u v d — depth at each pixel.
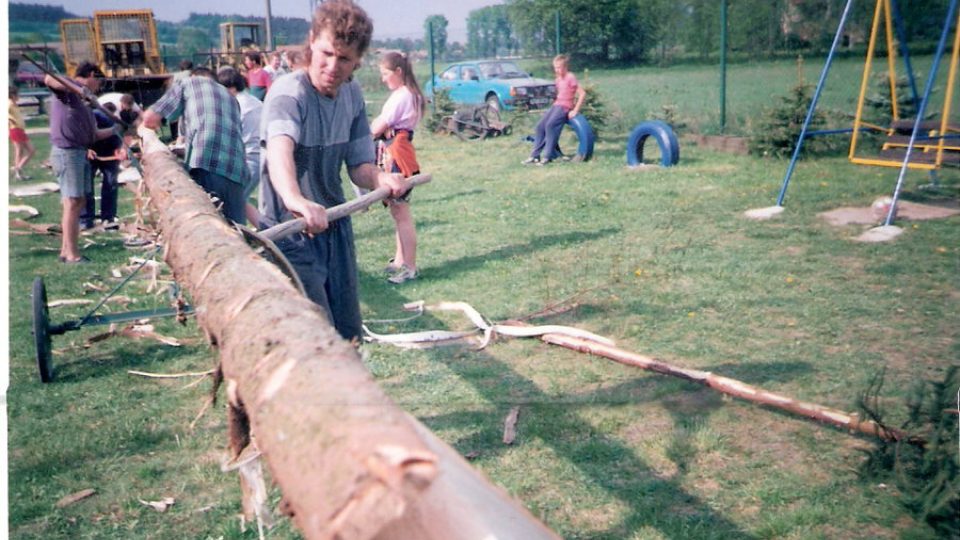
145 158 3.05
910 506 1.88
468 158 5.92
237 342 1.25
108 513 2.24
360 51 2.33
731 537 1.86
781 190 3.88
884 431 1.97
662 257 2.96
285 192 2.27
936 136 4.39
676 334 2.37
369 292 3.38
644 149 6.79
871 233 2.77
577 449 2.16
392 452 0.77
